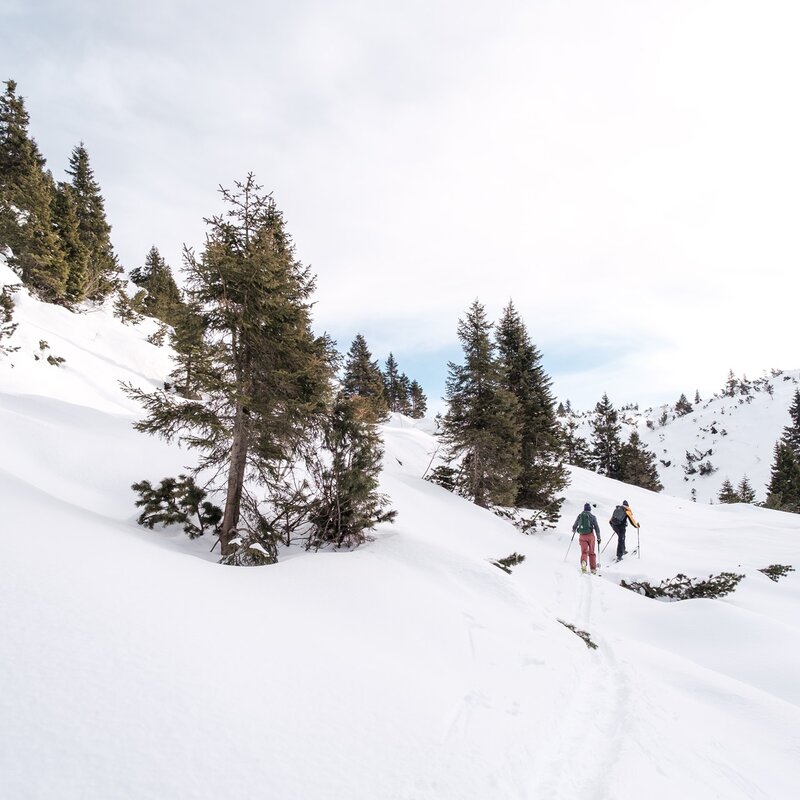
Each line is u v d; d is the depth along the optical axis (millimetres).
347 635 5562
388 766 3273
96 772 2459
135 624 4051
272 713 3469
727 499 67438
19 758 2406
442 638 6488
